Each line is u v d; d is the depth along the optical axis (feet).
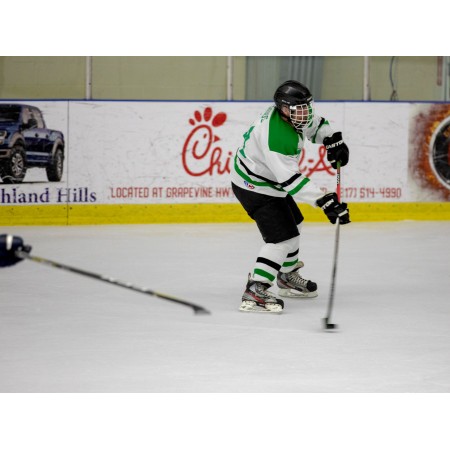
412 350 22.06
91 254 38.22
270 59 56.95
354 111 50.34
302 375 19.77
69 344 22.57
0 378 19.48
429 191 51.52
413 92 58.54
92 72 55.47
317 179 50.16
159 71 56.80
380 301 28.30
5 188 47.34
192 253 38.63
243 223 49.52
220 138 49.42
